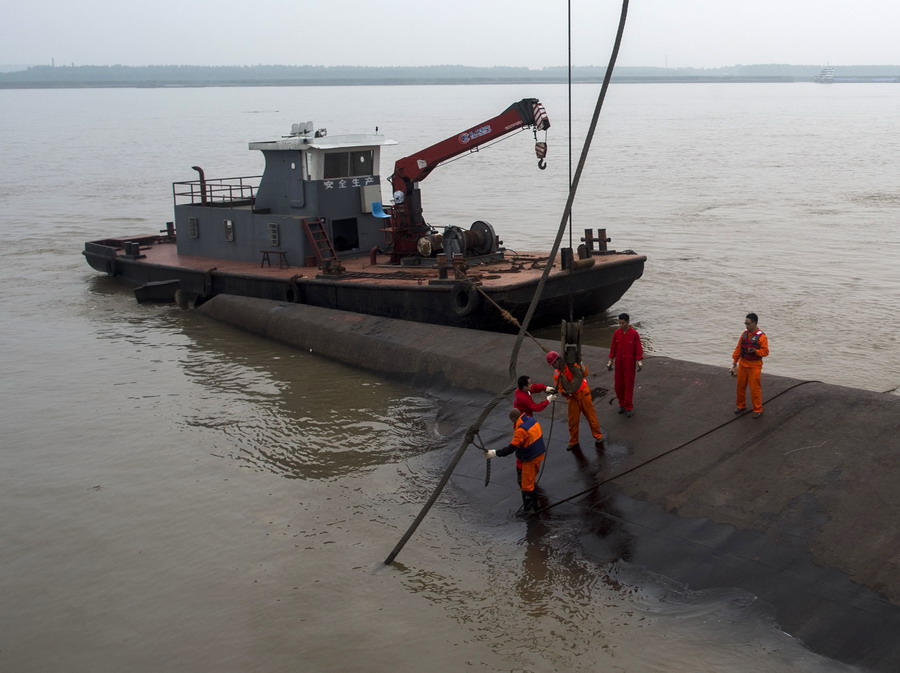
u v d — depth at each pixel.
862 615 8.36
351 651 8.62
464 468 12.54
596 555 10.05
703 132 104.44
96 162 68.88
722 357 17.53
